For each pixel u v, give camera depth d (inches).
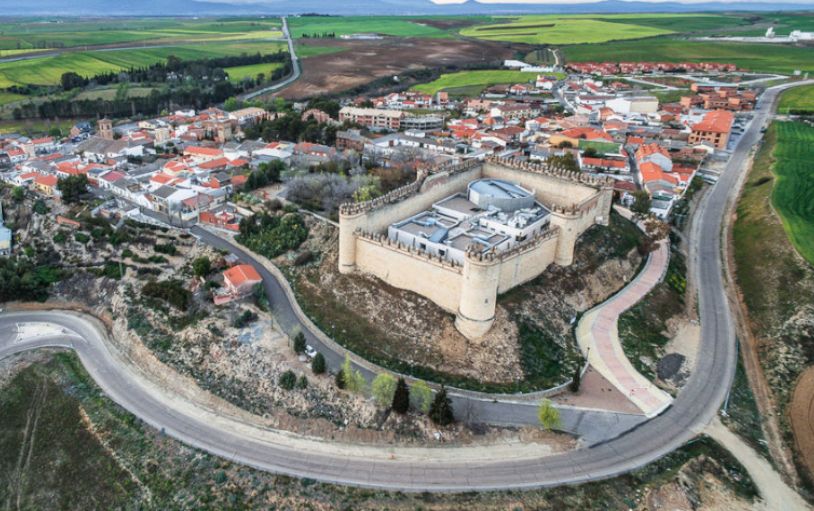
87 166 7416.3
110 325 4992.6
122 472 3449.8
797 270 5137.8
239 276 4911.4
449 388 3853.3
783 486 3233.3
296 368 4013.3
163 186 6446.9
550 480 3198.8
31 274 5492.1
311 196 6230.3
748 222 6545.3
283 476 3302.2
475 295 3991.1
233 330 4429.1
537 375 3959.2
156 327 4672.7
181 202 6097.4
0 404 4124.0
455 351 4072.3
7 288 5324.8
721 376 4072.3
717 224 6761.8
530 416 3641.7
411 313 4370.1
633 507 3036.4
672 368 4136.3
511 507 3041.3
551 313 4446.4
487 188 5551.2
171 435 3668.8
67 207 6510.8
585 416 3636.8
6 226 6535.4
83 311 5280.5
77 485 3447.3
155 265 5531.5
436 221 5049.2
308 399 3791.8
